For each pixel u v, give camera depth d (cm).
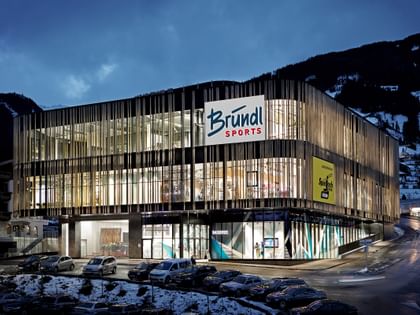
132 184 7700
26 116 8606
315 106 7438
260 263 6919
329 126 7938
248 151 7031
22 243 8738
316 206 7288
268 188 6919
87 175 8019
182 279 4828
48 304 3962
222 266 6569
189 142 7394
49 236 9531
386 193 10994
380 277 5569
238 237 7112
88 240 8106
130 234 7662
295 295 3866
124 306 3759
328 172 7756
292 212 7025
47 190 8312
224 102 7219
